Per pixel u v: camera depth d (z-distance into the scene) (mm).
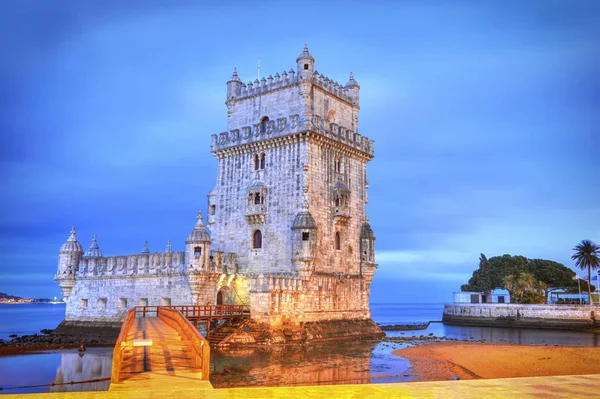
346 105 76562
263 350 54969
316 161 67000
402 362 50438
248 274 67312
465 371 46188
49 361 54812
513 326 108688
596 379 14156
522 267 130250
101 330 72625
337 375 43562
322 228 66875
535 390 12766
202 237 64250
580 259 111750
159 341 28469
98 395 12430
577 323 100750
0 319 179250
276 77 71312
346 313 69375
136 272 70750
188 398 12180
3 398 11914
